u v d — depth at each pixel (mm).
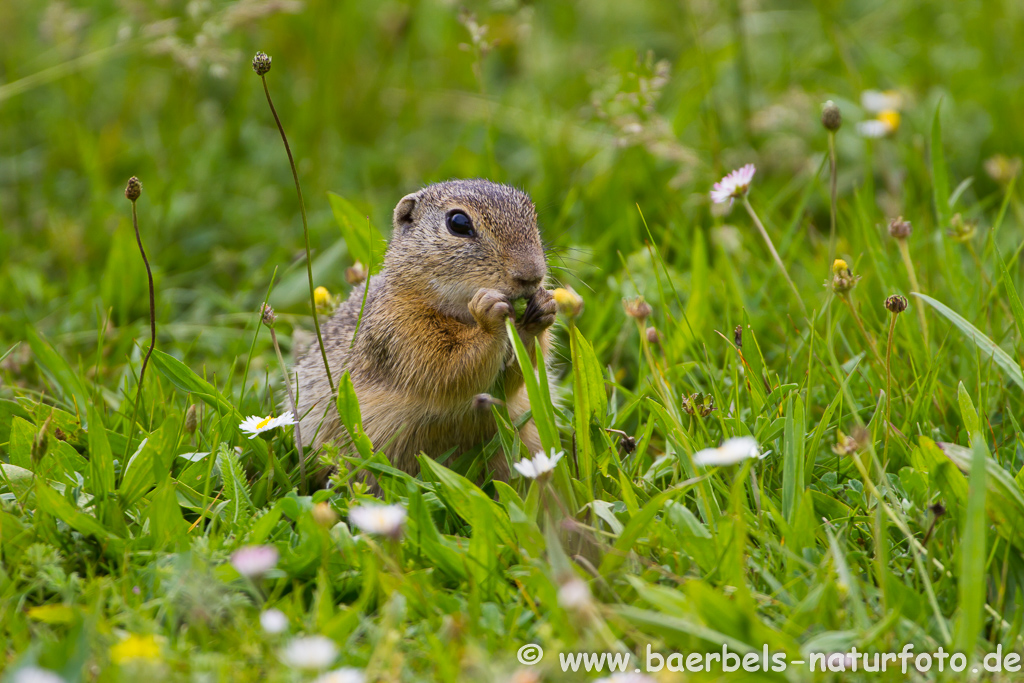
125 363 12172
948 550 7578
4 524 7562
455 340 9750
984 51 18188
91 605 6684
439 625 6836
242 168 17469
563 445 9633
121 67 20016
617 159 15648
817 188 15664
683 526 7387
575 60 20062
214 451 8617
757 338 11742
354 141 18938
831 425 9312
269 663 6340
